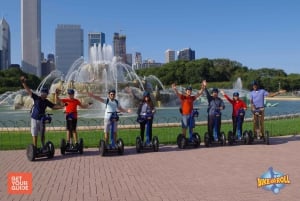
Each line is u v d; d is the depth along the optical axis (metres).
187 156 13.96
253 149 15.40
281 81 118.69
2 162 12.98
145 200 8.52
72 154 14.51
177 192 9.14
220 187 9.56
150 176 10.80
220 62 136.50
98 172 11.38
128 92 36.72
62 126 21.09
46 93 13.72
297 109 43.66
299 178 10.39
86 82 40.03
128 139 17.41
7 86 107.56
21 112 35.84
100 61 48.59
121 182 10.14
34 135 13.52
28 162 12.97
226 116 29.69
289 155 13.91
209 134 16.30
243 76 123.12
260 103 16.84
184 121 15.92
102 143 13.92
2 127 21.05
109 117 14.36
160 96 40.88
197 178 10.51
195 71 125.56
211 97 16.52
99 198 8.68
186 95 16.05
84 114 31.02
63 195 8.95
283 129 20.98
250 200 8.48
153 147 15.05
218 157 13.67
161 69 131.12
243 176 10.67
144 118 15.03
